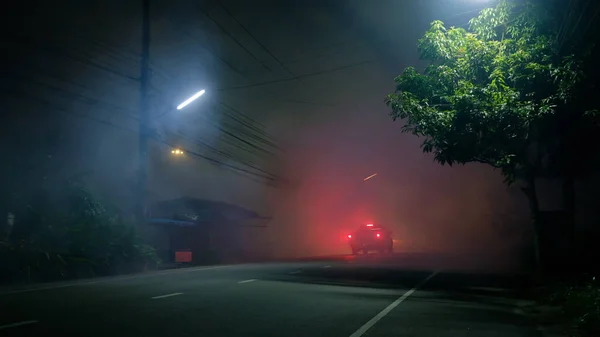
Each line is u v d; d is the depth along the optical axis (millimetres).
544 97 14438
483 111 14328
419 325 10562
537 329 10539
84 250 20594
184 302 12555
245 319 10500
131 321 9820
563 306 12547
